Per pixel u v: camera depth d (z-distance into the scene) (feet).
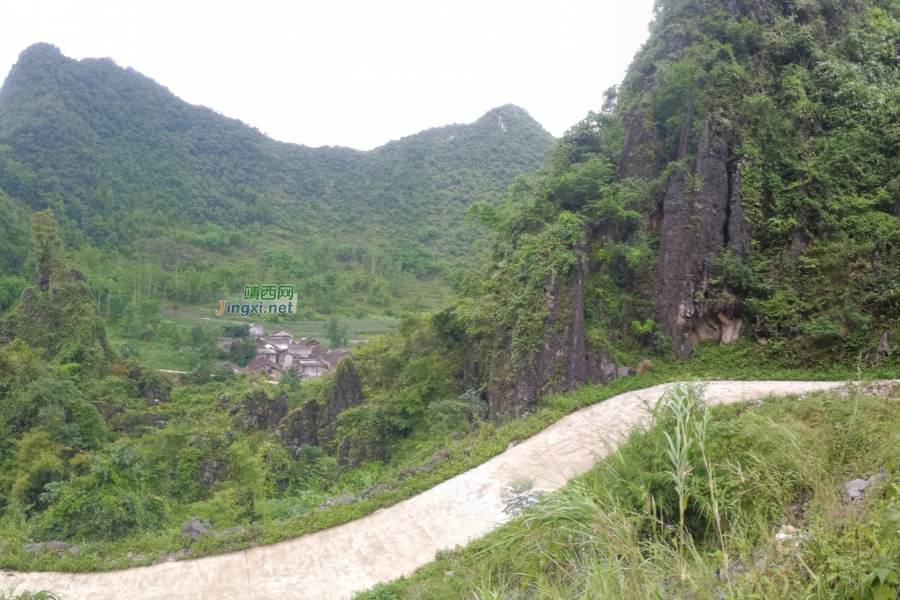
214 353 215.92
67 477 89.45
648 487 24.73
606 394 59.67
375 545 41.68
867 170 68.95
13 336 155.33
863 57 82.94
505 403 64.59
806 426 30.40
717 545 21.98
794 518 21.93
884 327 56.85
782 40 79.97
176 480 90.07
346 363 97.71
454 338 88.12
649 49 88.48
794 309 61.93
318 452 93.15
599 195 73.26
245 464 82.89
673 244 67.05
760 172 68.49
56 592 39.63
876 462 24.86
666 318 65.51
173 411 130.52
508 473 48.24
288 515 56.54
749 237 66.74
